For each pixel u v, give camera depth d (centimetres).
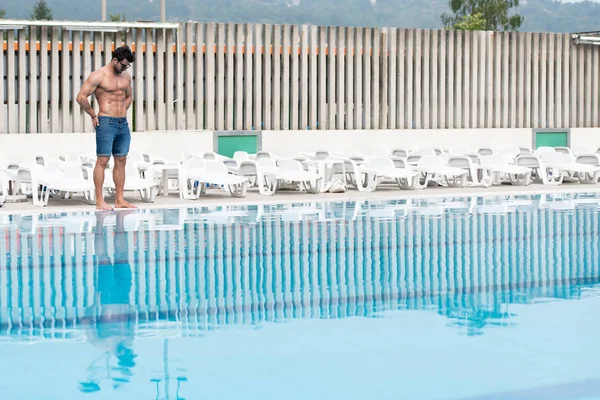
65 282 700
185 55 1861
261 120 1933
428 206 1286
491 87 2141
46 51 1730
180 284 695
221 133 1866
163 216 1148
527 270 759
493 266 779
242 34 1891
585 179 1730
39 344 512
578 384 436
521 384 436
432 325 557
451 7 7406
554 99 2231
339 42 1973
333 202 1342
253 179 1652
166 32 1833
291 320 572
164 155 1762
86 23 1727
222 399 415
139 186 1287
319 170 1492
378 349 501
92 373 455
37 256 825
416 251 866
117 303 625
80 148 1734
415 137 2044
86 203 1316
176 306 614
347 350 499
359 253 852
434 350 497
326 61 1983
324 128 1973
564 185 1656
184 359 481
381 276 732
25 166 1288
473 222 1088
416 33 2055
